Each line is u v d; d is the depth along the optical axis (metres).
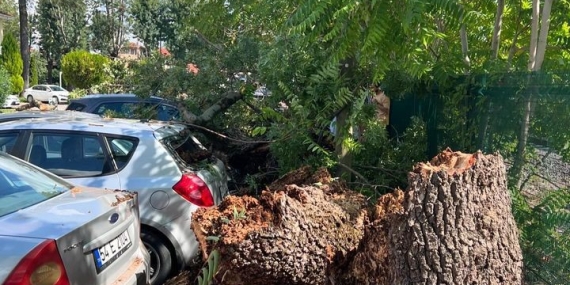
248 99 6.84
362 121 5.38
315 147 5.08
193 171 4.94
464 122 4.79
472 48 5.86
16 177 3.65
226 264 3.04
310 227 3.19
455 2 3.93
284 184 4.41
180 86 7.12
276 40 5.85
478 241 2.64
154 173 4.79
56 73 65.31
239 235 3.03
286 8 7.16
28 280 2.69
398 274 2.72
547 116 3.68
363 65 4.93
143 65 7.56
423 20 4.07
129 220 3.72
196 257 4.52
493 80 4.26
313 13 4.05
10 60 36.28
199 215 3.49
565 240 3.52
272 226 3.09
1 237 2.80
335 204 3.49
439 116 5.46
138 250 3.87
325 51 5.39
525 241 3.76
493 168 2.76
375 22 3.93
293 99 5.23
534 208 3.76
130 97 8.57
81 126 4.98
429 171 2.76
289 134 5.29
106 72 9.50
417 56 4.48
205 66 6.98
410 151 5.93
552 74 3.64
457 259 2.61
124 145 4.90
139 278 3.67
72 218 3.13
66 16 61.16
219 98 6.98
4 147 4.91
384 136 5.59
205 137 6.80
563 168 3.56
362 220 3.45
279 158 5.72
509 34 6.01
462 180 2.68
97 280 3.14
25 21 37.03
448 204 2.66
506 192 2.83
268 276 3.05
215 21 8.65
